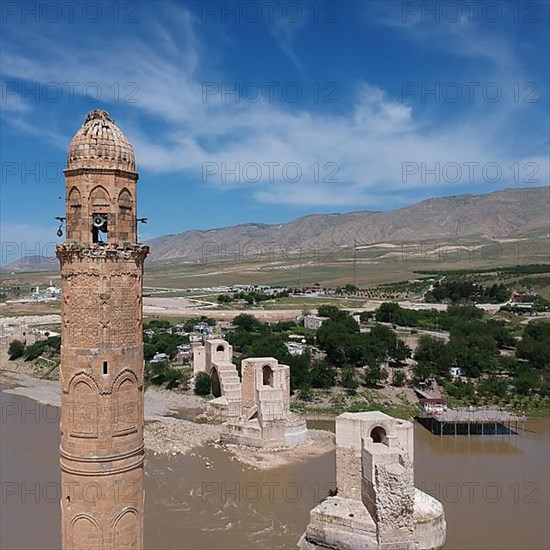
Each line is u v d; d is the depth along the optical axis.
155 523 64.00
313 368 130.12
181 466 83.19
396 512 54.44
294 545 59.09
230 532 61.88
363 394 122.50
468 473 79.81
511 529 61.81
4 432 101.00
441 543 57.88
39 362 167.75
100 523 29.86
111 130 30.48
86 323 29.69
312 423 108.69
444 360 134.25
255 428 91.31
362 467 59.41
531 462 84.62
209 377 130.25
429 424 104.31
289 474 80.12
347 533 56.59
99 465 29.81
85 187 29.64
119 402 30.36
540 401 117.94
